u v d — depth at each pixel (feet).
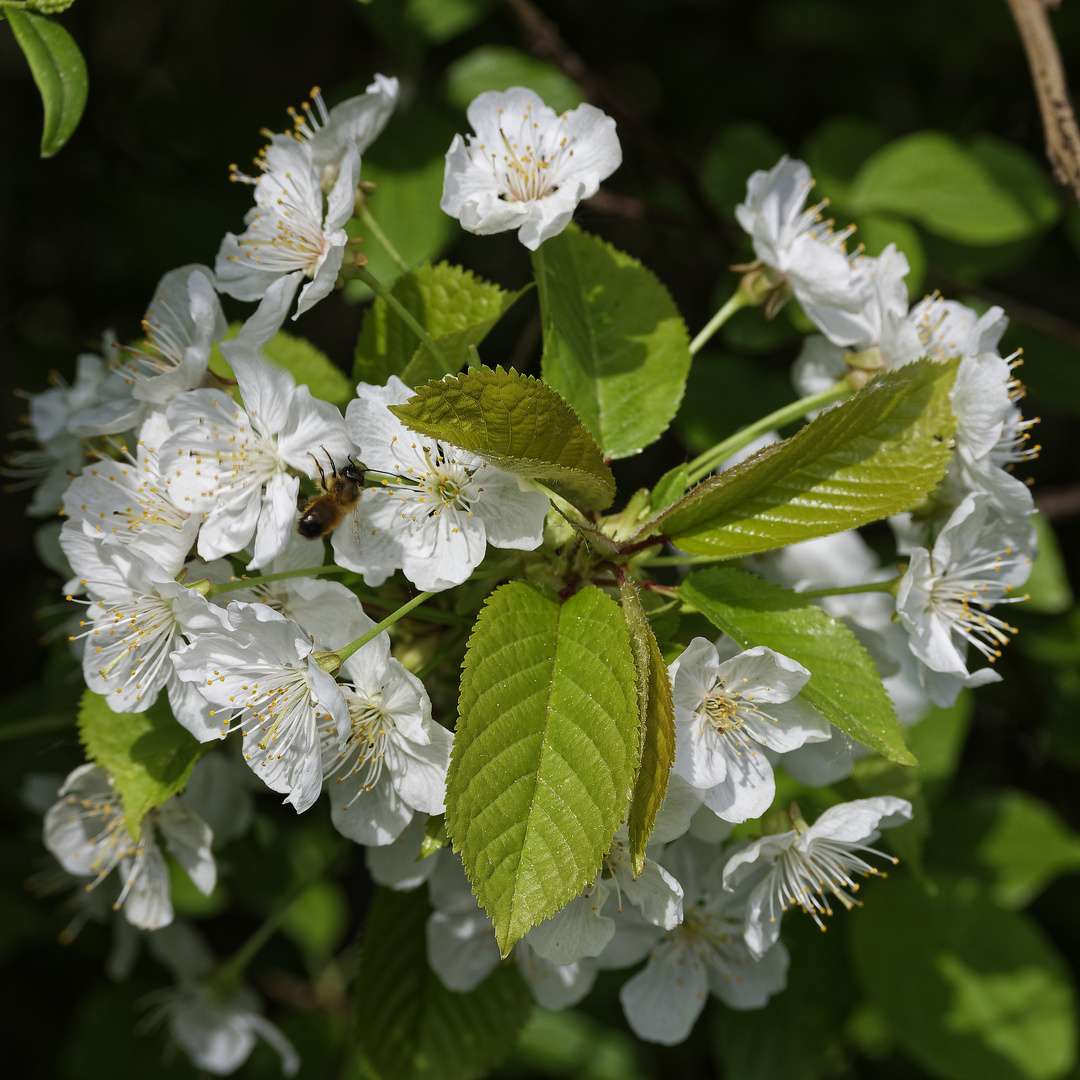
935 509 1.16
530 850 1.02
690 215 1.43
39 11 1.13
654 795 1.02
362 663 1.08
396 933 1.21
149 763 1.11
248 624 1.06
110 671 1.11
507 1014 1.20
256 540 1.10
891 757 1.05
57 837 1.21
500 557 1.10
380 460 1.09
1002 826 1.39
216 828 1.21
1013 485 1.13
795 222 1.24
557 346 1.17
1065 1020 1.32
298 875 1.45
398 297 1.18
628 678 1.03
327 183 1.17
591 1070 1.49
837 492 1.08
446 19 1.41
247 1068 1.49
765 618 1.09
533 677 1.04
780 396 1.37
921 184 1.38
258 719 1.08
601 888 1.07
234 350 1.10
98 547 1.11
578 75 1.39
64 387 1.26
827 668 1.07
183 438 1.11
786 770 1.13
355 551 1.10
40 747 1.41
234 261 1.16
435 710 1.16
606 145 1.15
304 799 1.05
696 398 1.37
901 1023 1.33
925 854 1.39
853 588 1.14
